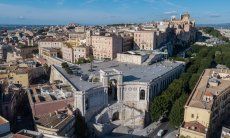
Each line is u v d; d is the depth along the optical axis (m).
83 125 157.75
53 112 156.88
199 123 148.12
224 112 179.75
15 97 184.50
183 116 167.38
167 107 187.12
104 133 169.25
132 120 182.25
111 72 187.88
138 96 194.88
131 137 167.12
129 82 192.88
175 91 198.50
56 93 179.62
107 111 180.12
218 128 170.38
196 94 168.88
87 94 166.25
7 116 164.50
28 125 161.75
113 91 198.62
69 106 166.88
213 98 157.50
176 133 172.62
